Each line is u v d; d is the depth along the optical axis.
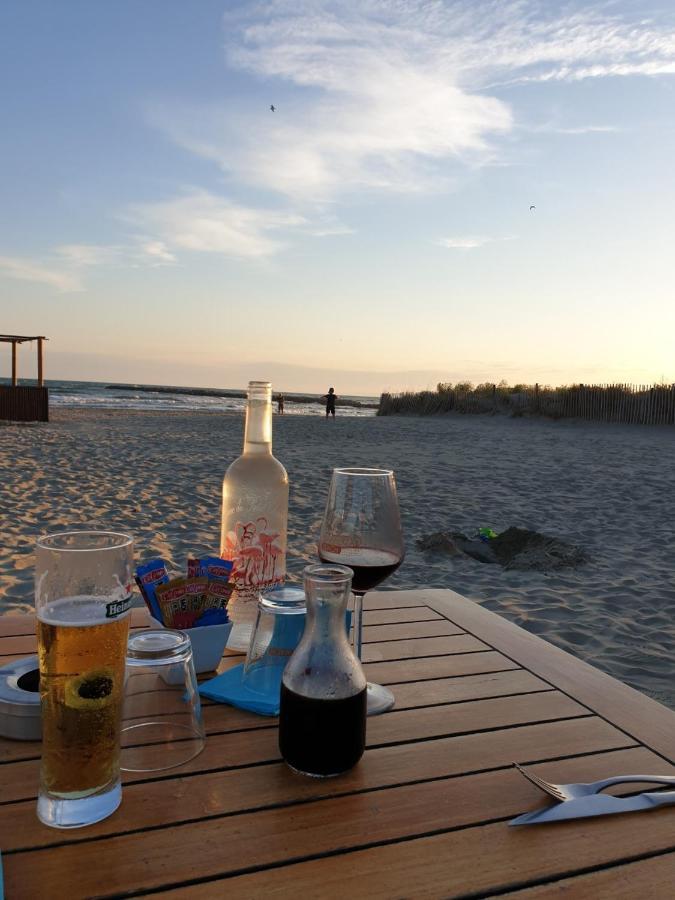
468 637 1.74
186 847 0.91
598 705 1.37
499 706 1.36
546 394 28.06
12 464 10.14
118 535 0.98
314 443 16.12
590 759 1.18
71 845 0.91
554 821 0.99
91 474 9.47
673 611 4.68
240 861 0.89
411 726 1.27
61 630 0.91
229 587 1.48
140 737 1.10
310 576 1.10
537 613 4.57
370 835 0.95
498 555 6.03
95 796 0.95
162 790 1.04
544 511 7.95
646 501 8.64
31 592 4.53
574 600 4.87
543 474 11.01
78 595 0.92
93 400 47.19
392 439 17.78
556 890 0.87
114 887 0.84
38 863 0.87
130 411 31.45
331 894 0.84
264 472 1.56
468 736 1.24
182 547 5.79
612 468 11.95
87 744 0.93
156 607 1.44
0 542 5.74
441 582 5.20
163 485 8.78
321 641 1.09
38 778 1.06
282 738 1.09
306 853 0.91
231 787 1.05
